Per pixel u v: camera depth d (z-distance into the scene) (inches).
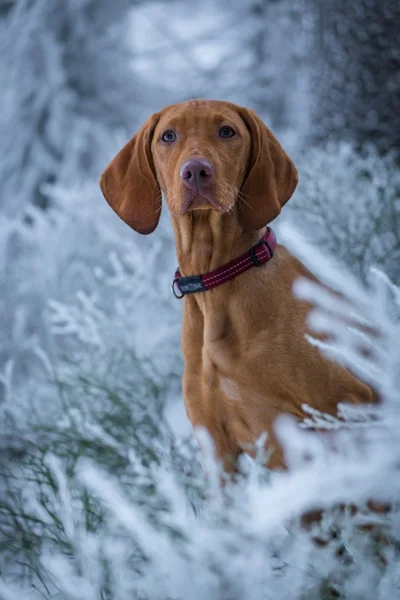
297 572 82.7
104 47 398.3
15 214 340.8
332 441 109.7
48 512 111.6
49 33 376.8
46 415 166.1
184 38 424.5
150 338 171.2
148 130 124.8
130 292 203.8
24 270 239.5
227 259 116.7
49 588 112.0
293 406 113.7
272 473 110.4
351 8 187.3
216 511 90.0
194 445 145.4
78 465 136.6
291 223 167.9
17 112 362.6
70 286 218.8
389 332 90.2
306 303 114.2
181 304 178.7
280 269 116.6
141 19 425.7
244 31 417.4
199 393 121.6
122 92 390.0
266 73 397.1
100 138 357.4
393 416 86.4
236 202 118.4
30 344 212.1
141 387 161.2
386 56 184.9
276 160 122.6
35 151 354.0
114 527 102.8
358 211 157.9
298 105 309.7
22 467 140.9
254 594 80.6
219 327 116.0
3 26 377.4
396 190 158.4
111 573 94.3
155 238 202.8
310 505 92.0
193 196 111.8
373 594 78.5
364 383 115.2
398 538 84.4
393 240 154.3
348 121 189.6
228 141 117.0
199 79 410.3
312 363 110.7
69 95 370.0
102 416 152.9
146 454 139.7
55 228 231.1
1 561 122.4
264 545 83.7
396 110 185.5
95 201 233.3
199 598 81.2
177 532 94.0
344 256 153.5
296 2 382.6
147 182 126.2
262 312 113.6
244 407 116.6
